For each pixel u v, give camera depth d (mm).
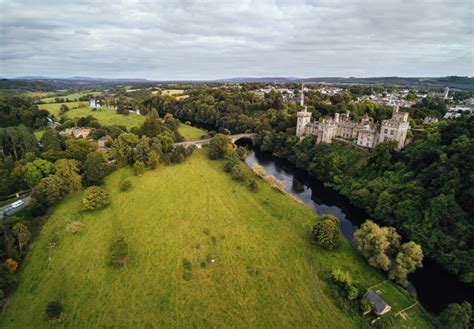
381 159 114188
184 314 54875
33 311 54594
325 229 75938
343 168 128750
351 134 151250
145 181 116875
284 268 68375
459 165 85375
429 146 105000
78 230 79250
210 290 60906
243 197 105500
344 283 62156
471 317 56250
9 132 117812
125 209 92875
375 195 101062
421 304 64125
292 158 163750
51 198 91688
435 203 80875
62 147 129000
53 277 63188
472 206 75750
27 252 70688
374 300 57344
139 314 54625
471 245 71562
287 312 56031
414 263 65312
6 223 71438
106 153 146625
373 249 69125
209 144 161125
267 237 80812
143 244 75250
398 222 89375
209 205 98062
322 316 55281
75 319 53219
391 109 185625
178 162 141750
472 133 94312
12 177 99750
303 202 113750
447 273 73250
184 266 67562
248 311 56062
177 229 82750
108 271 65188
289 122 198000
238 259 70938
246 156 171250
